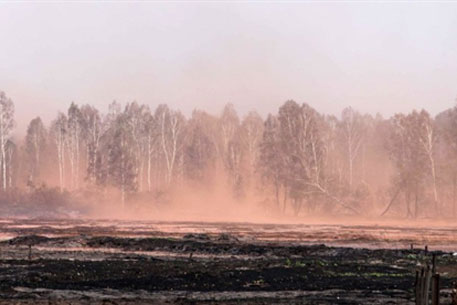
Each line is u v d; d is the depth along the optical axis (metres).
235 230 93.88
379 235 83.69
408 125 136.75
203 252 60.25
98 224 108.19
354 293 37.22
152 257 55.66
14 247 63.44
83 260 52.88
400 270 47.12
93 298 35.22
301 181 136.38
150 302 34.09
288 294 36.88
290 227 103.75
